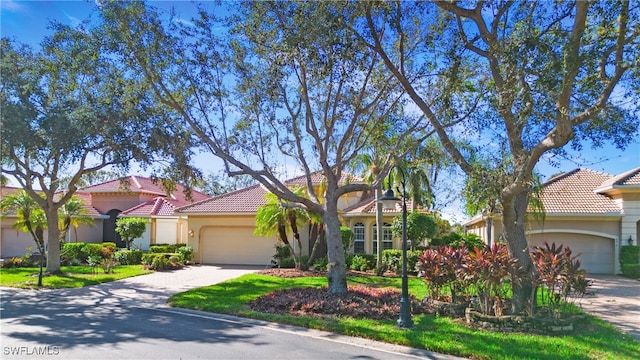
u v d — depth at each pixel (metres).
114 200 34.28
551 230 23.05
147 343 8.46
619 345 8.25
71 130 15.34
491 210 13.82
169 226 33.66
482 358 7.58
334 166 13.98
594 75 8.95
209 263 26.98
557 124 8.58
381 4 10.77
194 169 16.41
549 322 9.11
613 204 22.83
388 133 14.75
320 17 10.64
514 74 9.32
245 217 26.66
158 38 12.59
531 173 9.86
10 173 19.38
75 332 9.39
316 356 7.75
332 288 13.12
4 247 32.25
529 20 9.52
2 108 15.05
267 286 16.50
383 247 25.44
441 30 11.73
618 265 22.16
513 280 9.77
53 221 20.66
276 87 13.48
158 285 17.39
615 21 8.46
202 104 13.65
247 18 12.45
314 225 25.09
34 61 16.27
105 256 25.36
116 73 13.85
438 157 14.05
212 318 11.16
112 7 12.02
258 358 7.57
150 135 15.29
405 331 9.19
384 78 13.79
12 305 13.01
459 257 11.39
